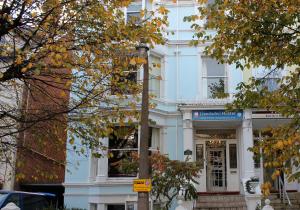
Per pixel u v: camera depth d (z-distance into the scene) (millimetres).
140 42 8898
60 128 9445
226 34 9844
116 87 8906
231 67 18828
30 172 18234
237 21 9555
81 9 8453
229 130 19719
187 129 17828
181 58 19297
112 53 8562
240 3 9336
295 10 8867
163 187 13266
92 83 10102
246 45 9789
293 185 18359
